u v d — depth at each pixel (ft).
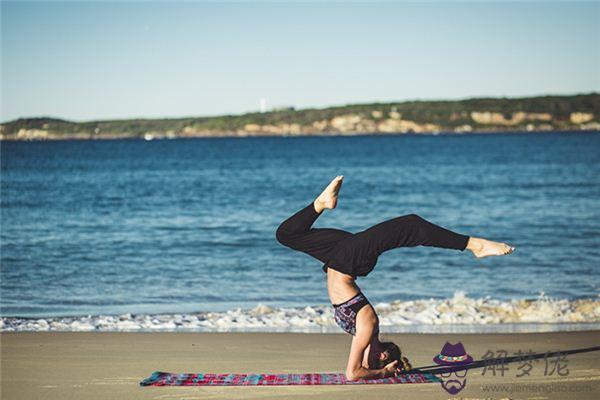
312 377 19.94
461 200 101.09
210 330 28.91
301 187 133.69
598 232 65.46
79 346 24.54
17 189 123.65
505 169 173.78
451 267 47.44
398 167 196.44
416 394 18.16
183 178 160.15
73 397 17.84
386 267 47.39
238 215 83.10
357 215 85.40
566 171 161.17
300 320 30.86
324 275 44.91
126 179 154.20
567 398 17.88
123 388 18.70
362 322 18.51
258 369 21.25
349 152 309.01
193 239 62.18
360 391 18.42
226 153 314.96
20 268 47.21
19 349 23.97
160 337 26.40
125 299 37.37
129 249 56.34
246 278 43.88
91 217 79.46
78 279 43.34
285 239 18.61
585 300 36.06
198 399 17.63
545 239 61.67
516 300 36.09
